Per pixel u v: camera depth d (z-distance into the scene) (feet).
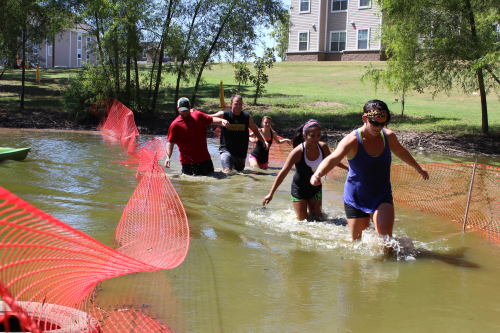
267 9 53.83
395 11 41.24
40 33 54.90
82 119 51.11
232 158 26.61
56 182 20.97
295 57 126.82
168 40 52.65
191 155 24.90
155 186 19.10
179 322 8.40
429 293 10.13
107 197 18.39
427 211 17.87
